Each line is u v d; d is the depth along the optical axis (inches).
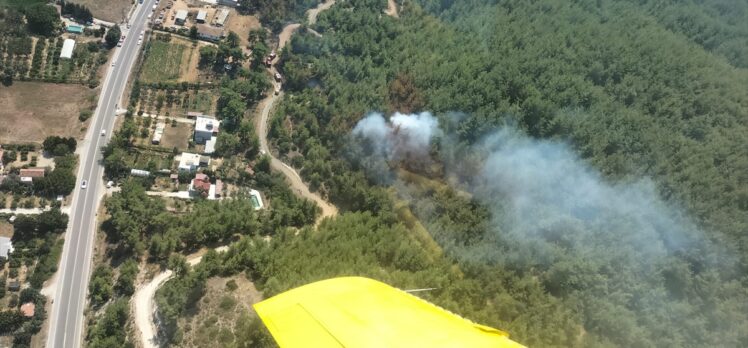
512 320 4655.5
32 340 5290.4
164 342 4707.2
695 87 7032.5
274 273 5098.4
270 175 6968.5
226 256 5329.7
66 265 5866.1
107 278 5684.1
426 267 5246.1
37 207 6254.9
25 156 6673.2
